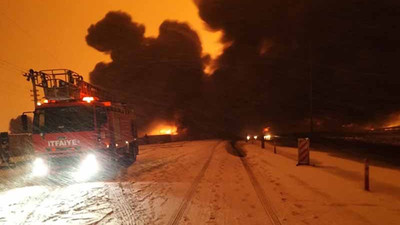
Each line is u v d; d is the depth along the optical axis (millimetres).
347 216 7957
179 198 10461
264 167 17672
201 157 25219
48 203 10320
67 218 8391
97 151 15844
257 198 10148
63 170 15734
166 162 22438
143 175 16328
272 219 7809
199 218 8023
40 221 8219
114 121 18312
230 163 20328
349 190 11086
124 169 19094
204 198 10352
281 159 21234
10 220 8422
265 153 26000
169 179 14641
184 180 14211
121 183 13930
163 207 9273
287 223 7473
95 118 15883
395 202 9359
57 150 15578
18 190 13078
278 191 11172
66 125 15703
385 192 10742
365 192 10758
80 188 12953
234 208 8945
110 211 8977
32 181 15703
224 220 7789
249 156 24531
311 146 32000
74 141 15609
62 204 10078
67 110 15758
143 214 8547
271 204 9320
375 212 8312
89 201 10383
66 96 15969
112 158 17562
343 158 21000
